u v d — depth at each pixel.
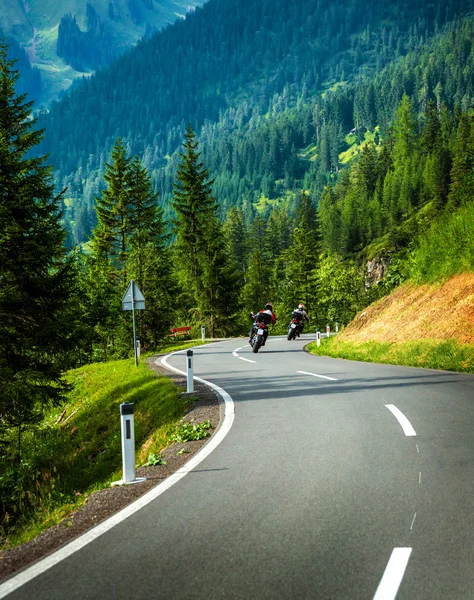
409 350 17.88
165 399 13.68
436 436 7.46
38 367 16.52
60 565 4.10
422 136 162.50
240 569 3.83
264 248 136.62
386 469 6.06
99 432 15.59
